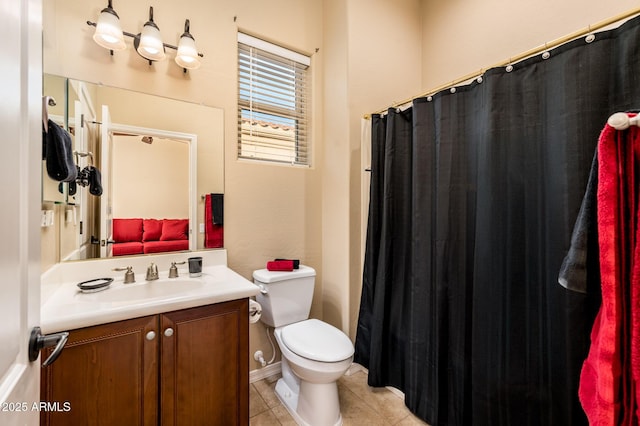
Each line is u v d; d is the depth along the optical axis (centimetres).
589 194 70
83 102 139
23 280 59
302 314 179
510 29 179
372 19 206
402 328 169
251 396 172
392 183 173
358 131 199
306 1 212
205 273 156
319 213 218
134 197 152
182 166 165
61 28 134
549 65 111
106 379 101
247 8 186
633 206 61
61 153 102
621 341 61
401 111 174
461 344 138
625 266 61
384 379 175
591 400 68
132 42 151
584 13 149
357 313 199
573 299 101
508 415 117
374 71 206
